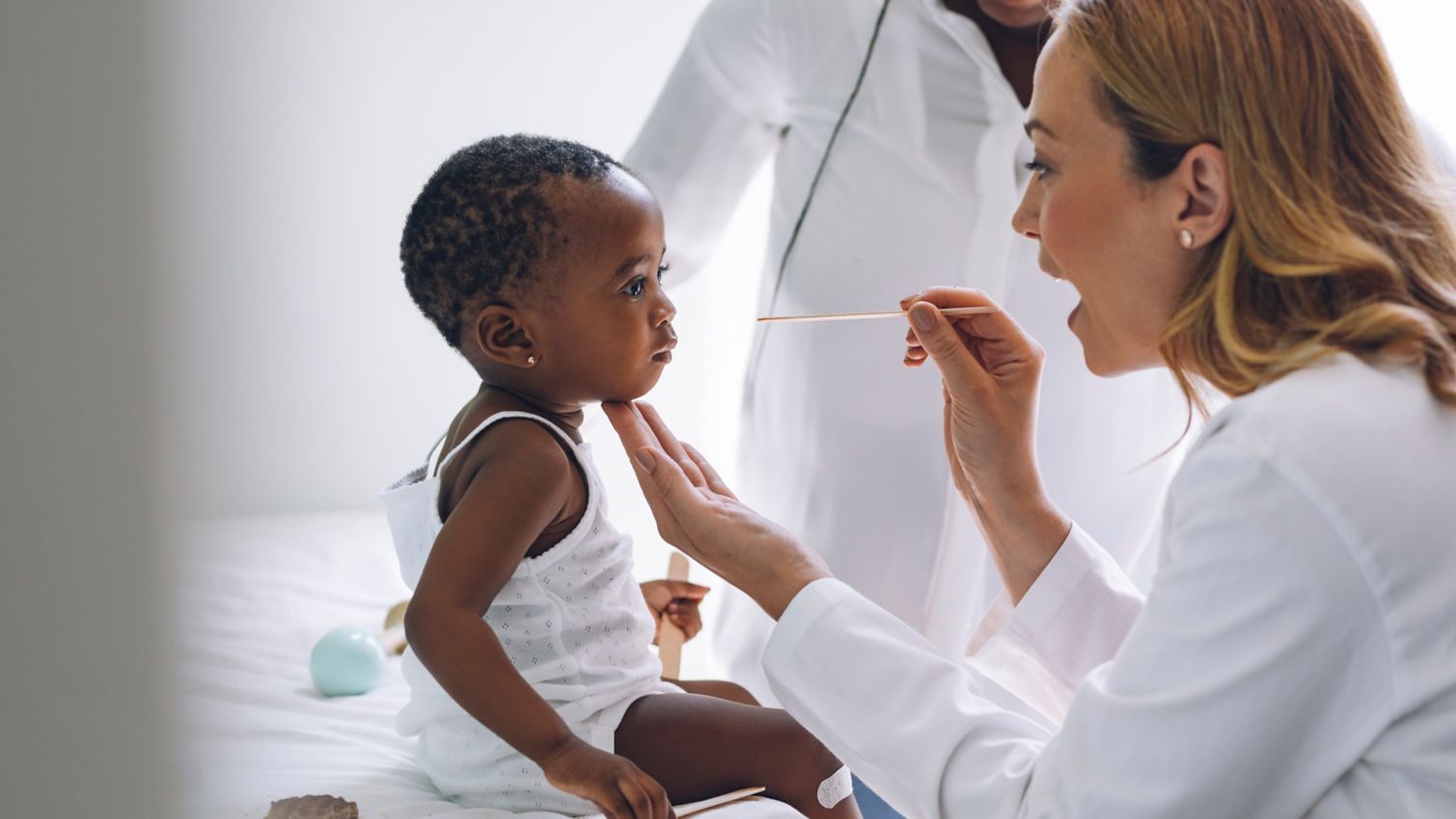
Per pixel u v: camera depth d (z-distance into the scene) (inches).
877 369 60.7
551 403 47.3
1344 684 28.2
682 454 43.8
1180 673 29.2
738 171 66.4
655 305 47.0
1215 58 32.1
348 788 44.1
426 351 118.7
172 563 23.3
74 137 21.5
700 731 44.1
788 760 44.4
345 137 113.0
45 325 21.8
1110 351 38.7
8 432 21.9
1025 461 43.9
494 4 115.6
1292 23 32.1
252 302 112.2
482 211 44.9
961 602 61.7
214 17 106.8
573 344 45.8
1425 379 30.6
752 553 38.9
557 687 43.4
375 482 118.3
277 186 110.7
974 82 58.1
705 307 117.5
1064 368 60.5
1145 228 34.4
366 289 116.0
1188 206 33.4
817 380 61.7
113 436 22.6
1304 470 28.3
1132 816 29.2
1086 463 61.5
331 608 81.6
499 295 45.4
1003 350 43.8
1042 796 31.1
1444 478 28.7
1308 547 28.0
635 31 119.3
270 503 114.4
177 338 22.9
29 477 22.1
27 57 21.3
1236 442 29.5
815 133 61.9
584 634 44.8
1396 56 89.6
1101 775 29.9
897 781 35.6
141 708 23.5
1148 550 65.8
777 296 64.0
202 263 23.1
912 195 59.7
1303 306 31.8
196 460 23.2
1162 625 29.9
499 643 40.1
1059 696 43.9
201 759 36.6
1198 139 32.6
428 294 47.2
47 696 22.9
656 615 56.9
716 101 64.0
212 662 61.5
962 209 59.3
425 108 115.5
